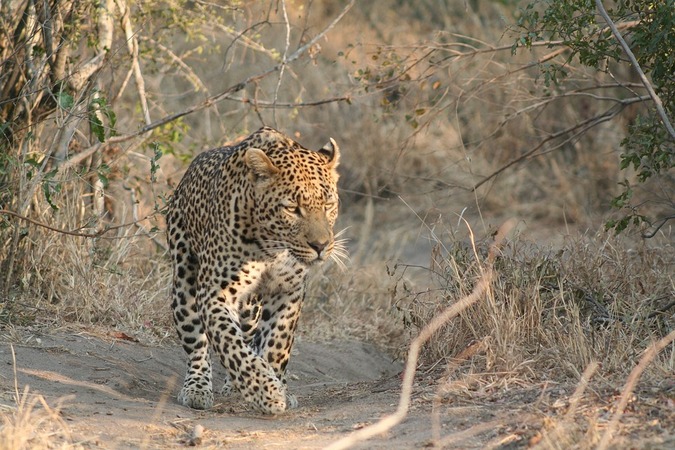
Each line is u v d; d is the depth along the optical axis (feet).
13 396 28.30
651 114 35.78
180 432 26.71
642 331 31.07
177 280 34.09
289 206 30.12
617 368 27.84
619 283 34.12
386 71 43.80
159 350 37.45
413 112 47.06
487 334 31.37
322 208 30.58
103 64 40.98
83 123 44.01
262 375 30.07
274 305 32.30
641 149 38.47
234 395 34.81
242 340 30.55
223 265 31.04
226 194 31.09
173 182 46.65
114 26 44.75
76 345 35.09
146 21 43.47
